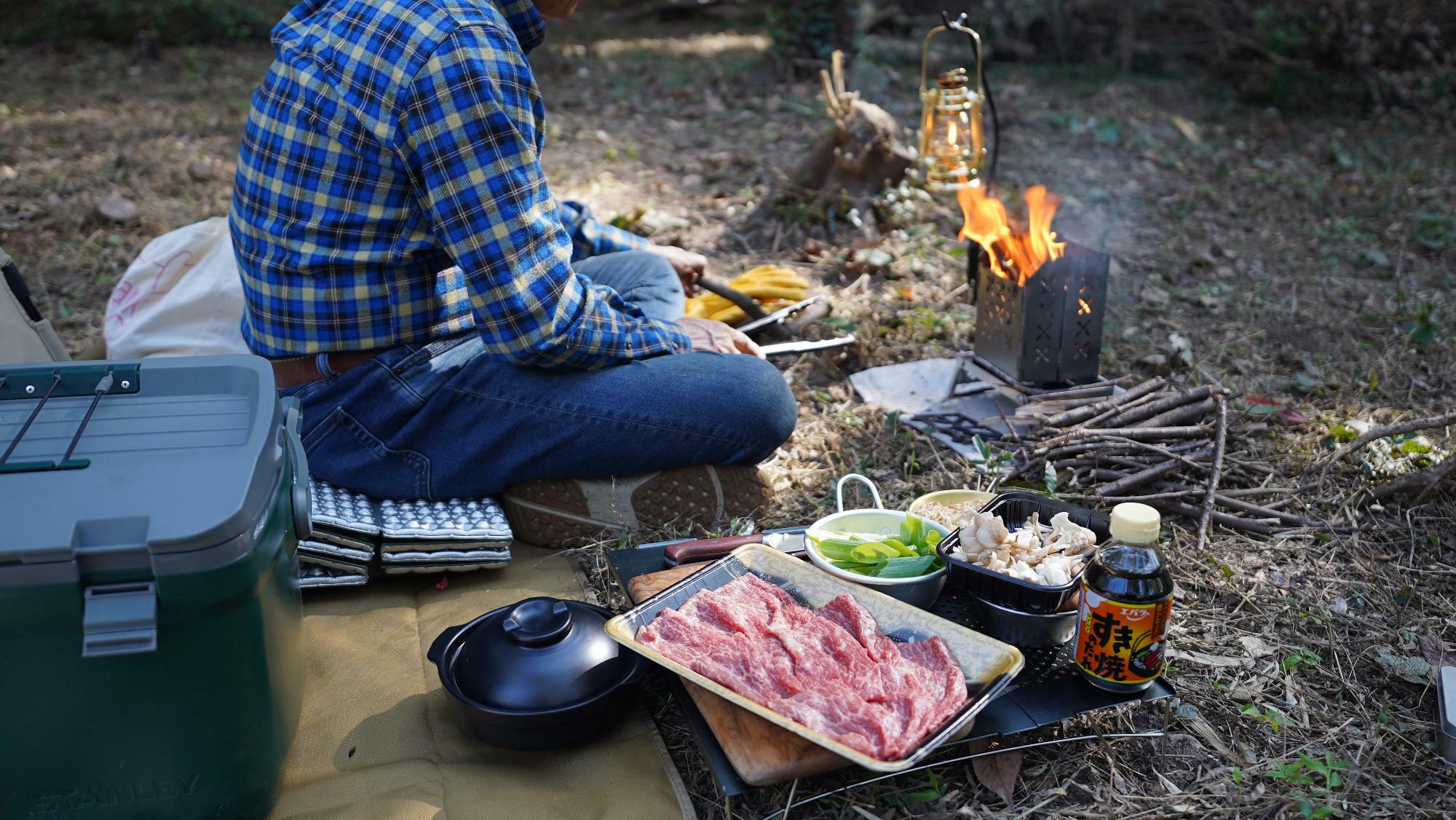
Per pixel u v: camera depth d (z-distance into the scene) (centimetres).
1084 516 227
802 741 183
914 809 194
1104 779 201
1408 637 241
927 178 417
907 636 202
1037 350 318
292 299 244
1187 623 248
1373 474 301
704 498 280
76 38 978
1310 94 784
